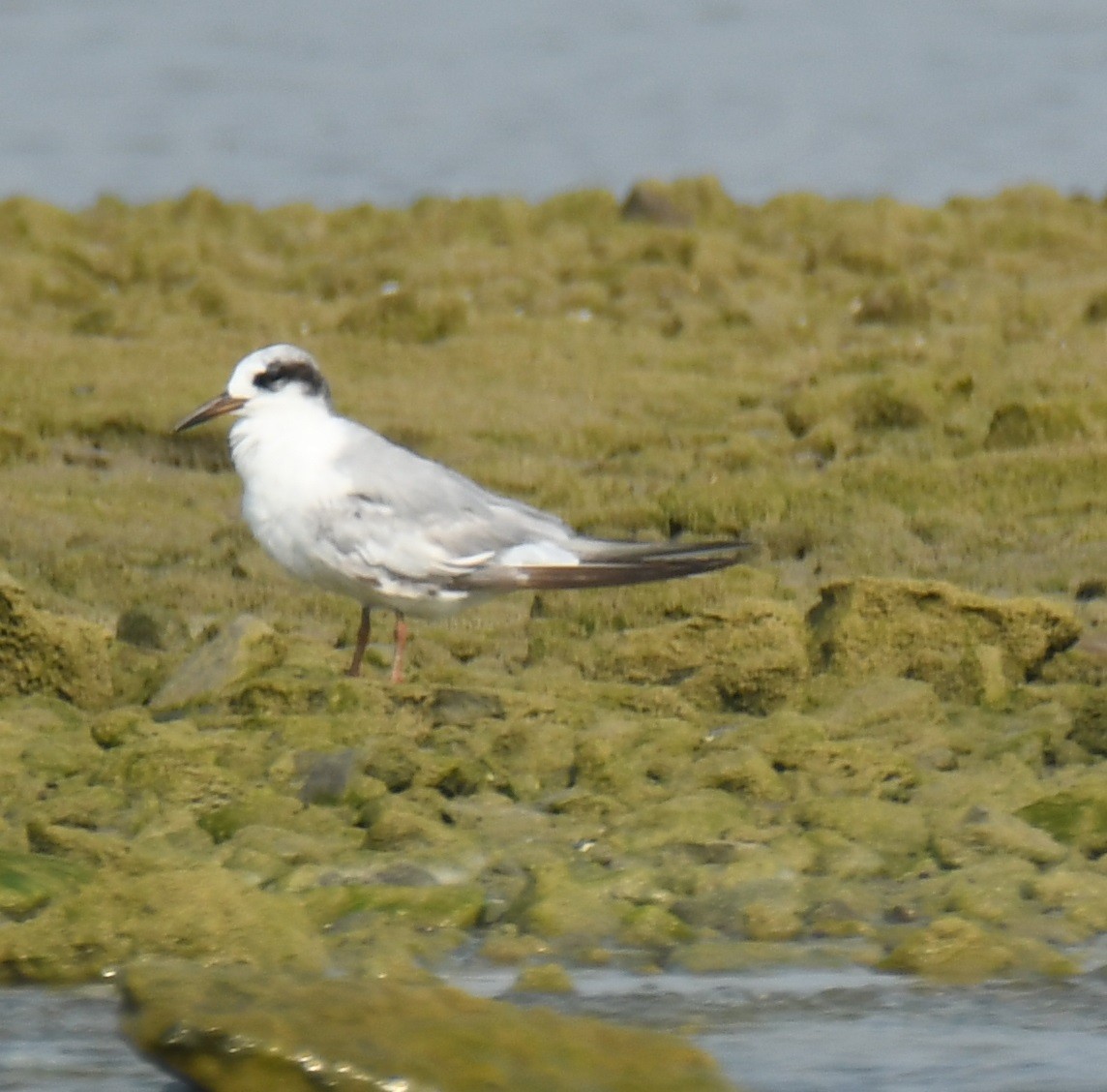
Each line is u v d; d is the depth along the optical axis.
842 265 25.39
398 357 21.45
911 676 13.16
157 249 25.38
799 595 14.73
